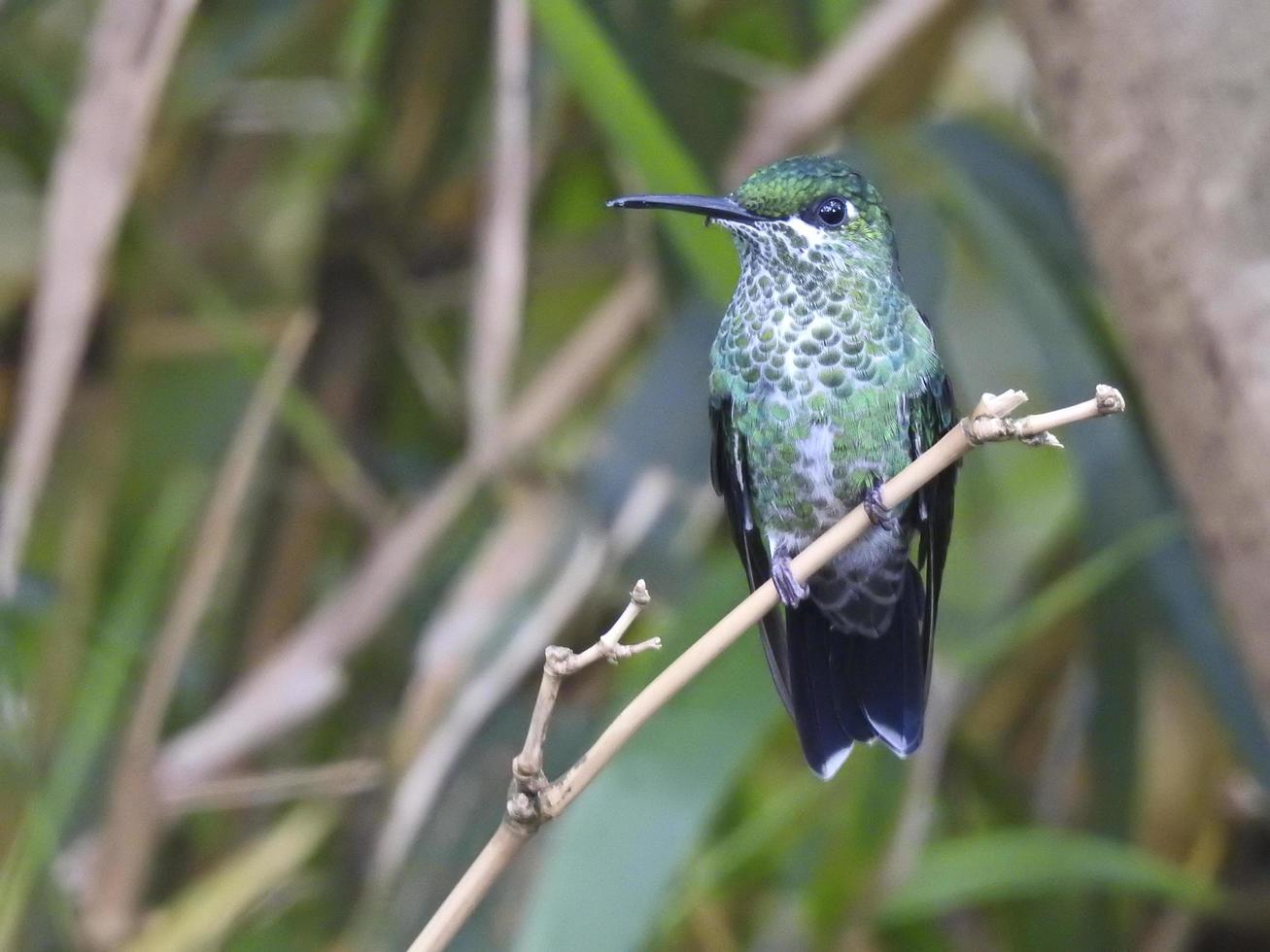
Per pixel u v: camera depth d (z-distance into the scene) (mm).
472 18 3576
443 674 3506
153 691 3520
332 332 3590
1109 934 3555
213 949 3527
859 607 3506
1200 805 3566
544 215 3611
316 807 3545
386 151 3586
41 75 3561
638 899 3457
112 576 3586
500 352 3496
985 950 3580
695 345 3527
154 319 3572
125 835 3520
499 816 3521
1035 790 3576
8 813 3527
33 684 3549
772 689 3477
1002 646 3521
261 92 3580
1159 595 3516
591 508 3520
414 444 3605
